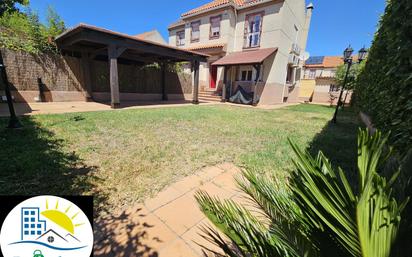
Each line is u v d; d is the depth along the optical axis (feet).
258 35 43.65
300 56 59.00
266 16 41.86
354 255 1.93
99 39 22.12
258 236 2.71
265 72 43.21
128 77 35.91
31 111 20.07
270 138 16.08
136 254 4.92
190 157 11.24
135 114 22.35
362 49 22.97
